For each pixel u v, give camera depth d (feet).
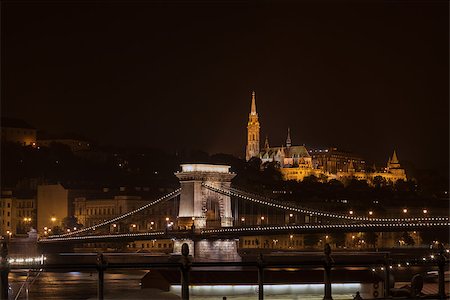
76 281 561.84
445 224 602.85
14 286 512.63
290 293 308.19
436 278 376.48
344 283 310.24
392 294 233.96
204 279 307.17
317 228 650.84
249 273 313.12
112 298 261.44
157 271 310.24
